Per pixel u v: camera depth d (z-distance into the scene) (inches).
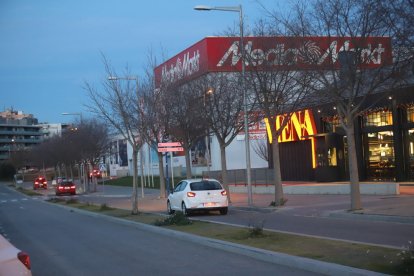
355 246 431.2
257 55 911.0
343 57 728.3
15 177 4121.6
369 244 438.6
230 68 1161.4
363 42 679.1
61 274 420.2
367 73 836.6
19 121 6456.7
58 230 785.6
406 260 322.0
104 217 964.6
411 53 484.1
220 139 1119.0
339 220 694.5
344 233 553.0
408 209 706.8
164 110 1251.8
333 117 1374.3
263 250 445.4
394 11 505.4
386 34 641.0
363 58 738.8
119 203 1398.9
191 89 1191.6
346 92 877.2
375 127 1289.4
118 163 3489.2
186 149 1253.1
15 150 5103.3
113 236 668.1
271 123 944.9
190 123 1203.2
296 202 992.9
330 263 366.0
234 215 874.8
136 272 409.7
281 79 886.4
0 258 210.7
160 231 669.3
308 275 360.2
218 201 891.4
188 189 895.1
